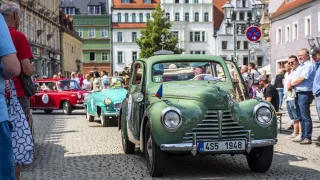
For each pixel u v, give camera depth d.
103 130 16.02
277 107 14.33
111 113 16.97
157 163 7.82
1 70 4.14
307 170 8.62
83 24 100.38
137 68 10.09
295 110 13.06
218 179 7.84
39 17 50.06
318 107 11.55
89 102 18.62
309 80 11.94
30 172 8.74
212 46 98.75
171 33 77.06
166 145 7.52
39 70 48.38
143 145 8.39
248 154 8.46
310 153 10.62
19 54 6.73
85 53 100.69
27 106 7.87
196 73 9.30
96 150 11.42
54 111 27.52
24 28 43.03
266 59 96.69
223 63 9.43
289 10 44.44
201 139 7.62
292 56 12.39
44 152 11.19
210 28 98.50
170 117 7.54
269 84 14.20
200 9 98.75
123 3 100.81
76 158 10.27
